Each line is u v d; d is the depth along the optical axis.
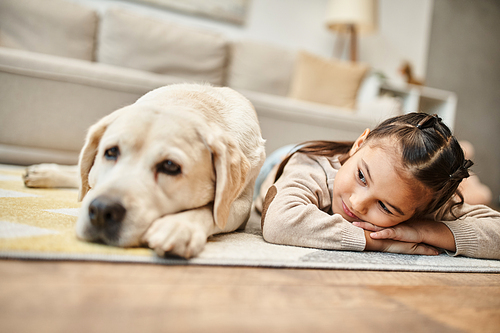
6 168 2.04
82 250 0.66
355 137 2.88
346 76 3.64
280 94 3.63
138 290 0.54
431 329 0.52
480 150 5.42
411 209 1.02
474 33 5.25
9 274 0.53
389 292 0.68
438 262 0.97
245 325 0.47
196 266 0.69
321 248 0.97
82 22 3.01
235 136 1.05
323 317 0.52
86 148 0.91
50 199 1.19
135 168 0.78
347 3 4.08
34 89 2.25
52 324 0.41
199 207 0.89
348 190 1.05
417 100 4.22
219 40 3.33
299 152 1.29
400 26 4.83
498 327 0.56
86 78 2.31
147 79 2.42
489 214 1.22
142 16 3.15
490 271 0.96
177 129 0.82
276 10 4.25
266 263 0.74
